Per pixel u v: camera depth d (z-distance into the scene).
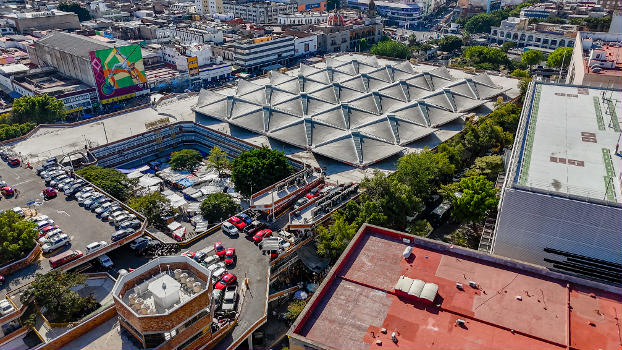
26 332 80.75
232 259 94.31
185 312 67.62
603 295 66.94
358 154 135.12
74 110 195.62
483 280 70.31
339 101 173.62
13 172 129.12
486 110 171.62
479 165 130.38
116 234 97.00
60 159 137.25
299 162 134.00
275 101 172.25
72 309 81.50
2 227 92.31
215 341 76.00
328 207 106.94
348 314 64.38
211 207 115.12
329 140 142.00
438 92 172.62
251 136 153.12
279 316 92.00
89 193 114.94
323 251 96.62
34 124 164.62
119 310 69.06
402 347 58.41
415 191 113.81
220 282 87.25
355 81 188.12
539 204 77.81
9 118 172.50
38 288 80.25
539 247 81.25
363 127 148.62
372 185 106.25
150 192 130.00
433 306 65.12
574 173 86.50
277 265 95.81
